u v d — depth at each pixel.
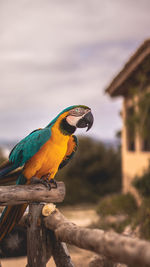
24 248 3.76
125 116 12.27
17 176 3.55
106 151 20.28
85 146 20.17
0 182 3.50
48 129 3.43
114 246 2.08
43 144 3.37
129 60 9.13
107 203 10.55
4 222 3.20
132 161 11.70
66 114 3.53
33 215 3.22
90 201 17.28
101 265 3.51
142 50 8.42
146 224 7.33
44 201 3.22
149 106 9.00
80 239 2.46
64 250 3.23
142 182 8.92
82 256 6.80
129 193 11.25
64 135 3.50
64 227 2.81
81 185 18.09
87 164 19.44
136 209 10.09
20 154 3.43
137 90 9.51
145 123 9.10
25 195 3.09
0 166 3.49
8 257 3.76
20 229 3.76
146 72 9.31
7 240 3.75
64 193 3.33
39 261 3.18
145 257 1.85
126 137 12.56
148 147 10.73
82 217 12.45
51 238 3.24
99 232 2.32
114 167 19.56
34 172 3.44
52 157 3.45
